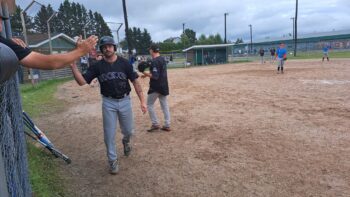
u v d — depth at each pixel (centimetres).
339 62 2917
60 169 507
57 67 210
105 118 472
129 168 504
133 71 484
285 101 984
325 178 438
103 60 461
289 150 546
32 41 2611
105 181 461
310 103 933
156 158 541
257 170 473
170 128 720
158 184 446
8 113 217
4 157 174
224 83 1570
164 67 667
